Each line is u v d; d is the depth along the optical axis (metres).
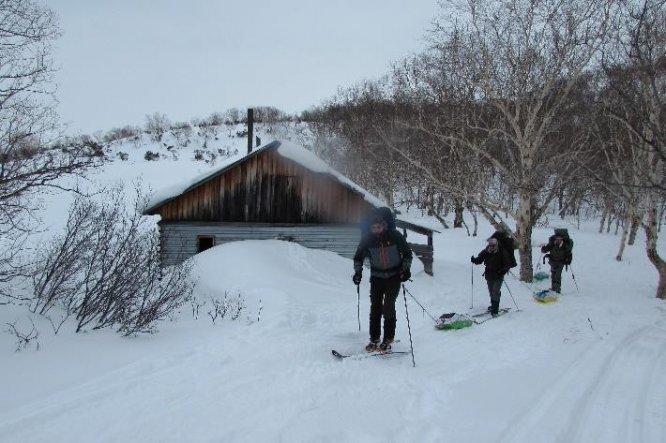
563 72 14.91
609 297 13.40
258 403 4.71
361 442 4.02
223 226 16.64
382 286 6.68
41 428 4.07
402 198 42.59
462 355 6.64
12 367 5.14
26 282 7.58
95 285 7.04
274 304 9.16
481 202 16.08
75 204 7.95
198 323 7.80
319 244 17.03
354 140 37.53
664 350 7.39
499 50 15.05
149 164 48.56
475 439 4.13
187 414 4.43
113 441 3.91
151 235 8.71
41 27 7.16
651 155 14.42
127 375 5.33
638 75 7.89
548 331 8.23
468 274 17.06
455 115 17.19
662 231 35.78
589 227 39.78
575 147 16.67
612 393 5.39
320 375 5.50
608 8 13.22
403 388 5.26
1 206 6.16
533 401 5.05
